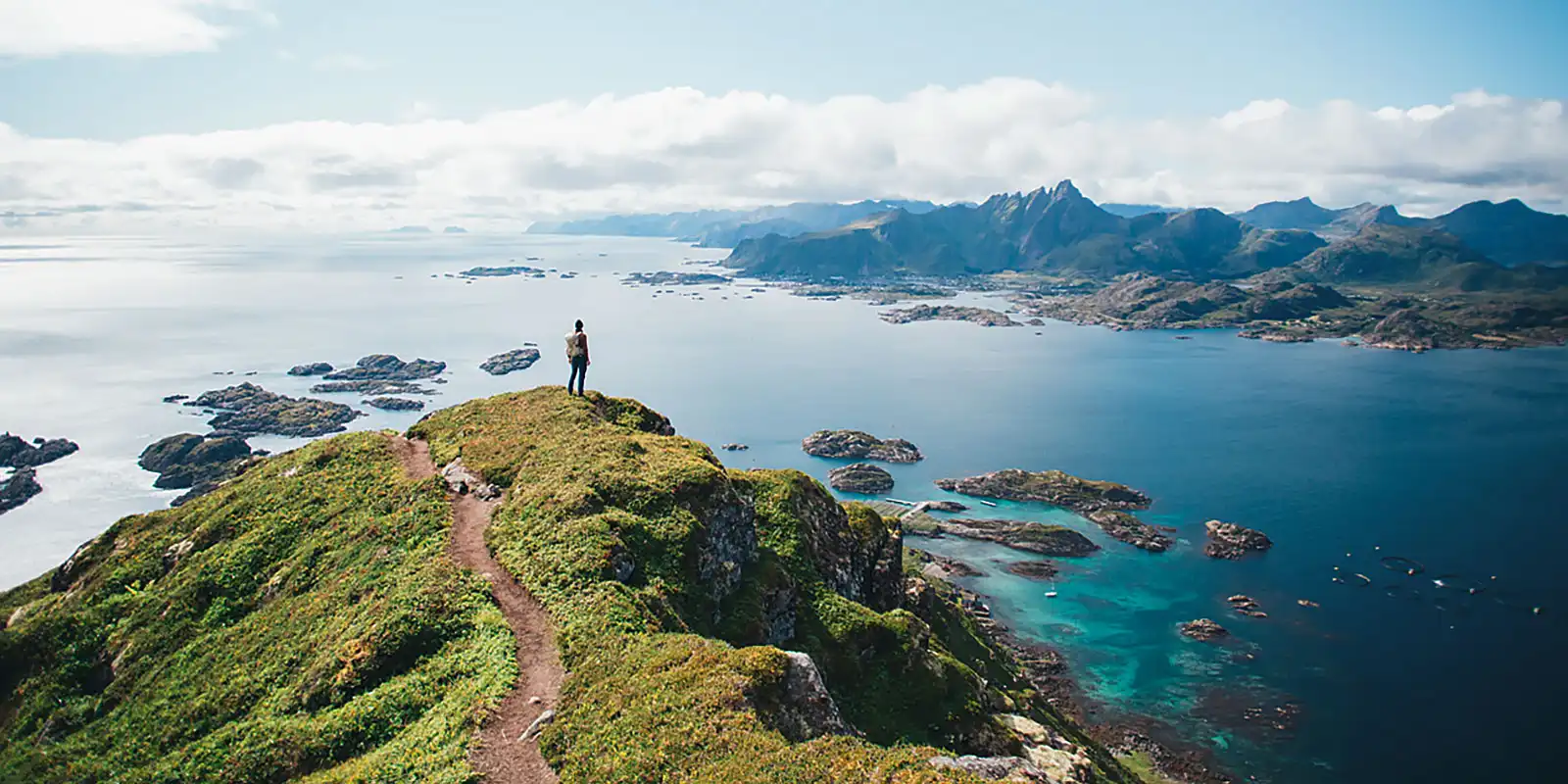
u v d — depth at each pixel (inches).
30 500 7224.4
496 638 1396.4
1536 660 5004.9
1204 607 5713.6
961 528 7101.4
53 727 1610.5
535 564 1620.3
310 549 1904.5
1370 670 4889.3
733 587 1925.4
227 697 1481.3
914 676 2037.4
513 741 1155.3
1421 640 5241.1
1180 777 3868.1
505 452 2217.0
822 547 2472.9
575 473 1966.0
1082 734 3449.8
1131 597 5871.1
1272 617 5551.2
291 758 1224.8
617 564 1631.4
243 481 2420.0
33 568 5940.0
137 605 1925.4
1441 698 4611.2
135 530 2343.8
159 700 1562.5
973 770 1008.2
